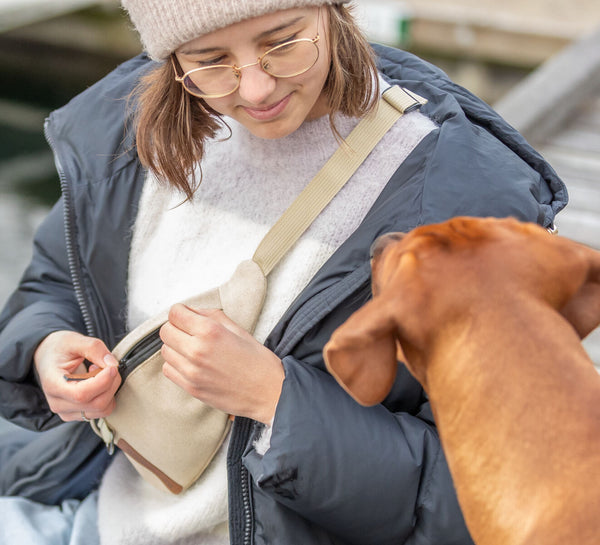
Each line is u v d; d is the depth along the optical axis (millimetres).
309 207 1252
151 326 1283
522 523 740
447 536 1129
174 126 1271
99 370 1312
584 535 708
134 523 1347
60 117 1482
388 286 816
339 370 791
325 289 1187
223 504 1305
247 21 1095
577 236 2748
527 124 3225
